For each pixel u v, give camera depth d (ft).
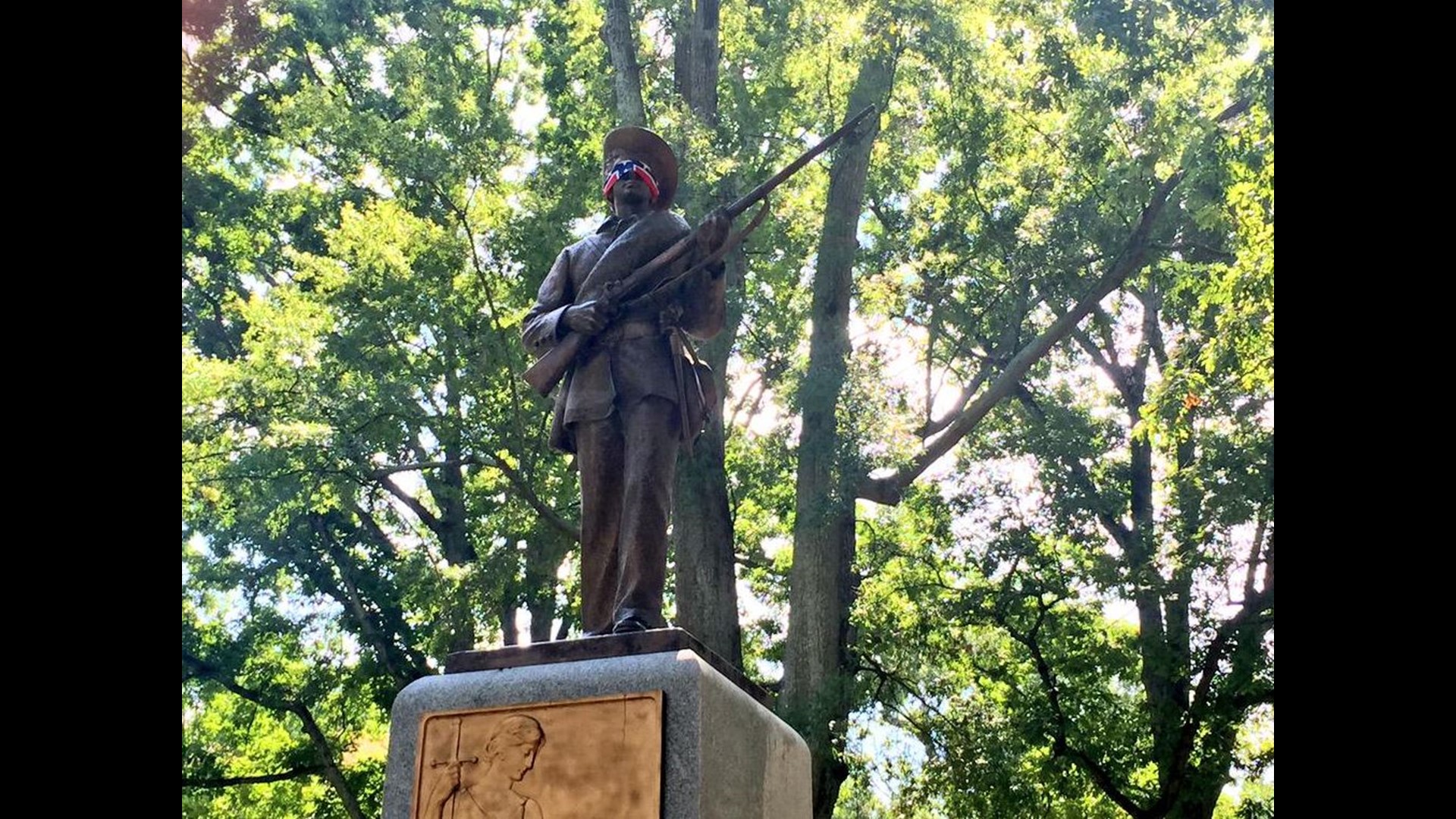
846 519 58.59
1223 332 49.57
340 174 63.26
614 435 19.10
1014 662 59.72
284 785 64.49
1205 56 60.39
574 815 15.64
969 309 65.05
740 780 16.79
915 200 66.03
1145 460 68.18
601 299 19.25
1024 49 61.57
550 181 58.85
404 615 65.21
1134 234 61.26
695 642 16.71
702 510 56.08
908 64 60.54
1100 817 59.82
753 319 63.05
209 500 58.85
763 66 61.87
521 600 60.23
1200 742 55.88
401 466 57.52
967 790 54.29
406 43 66.39
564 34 65.41
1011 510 61.36
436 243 55.72
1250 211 48.65
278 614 65.10
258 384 57.41
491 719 16.25
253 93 68.28
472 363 57.72
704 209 56.18
